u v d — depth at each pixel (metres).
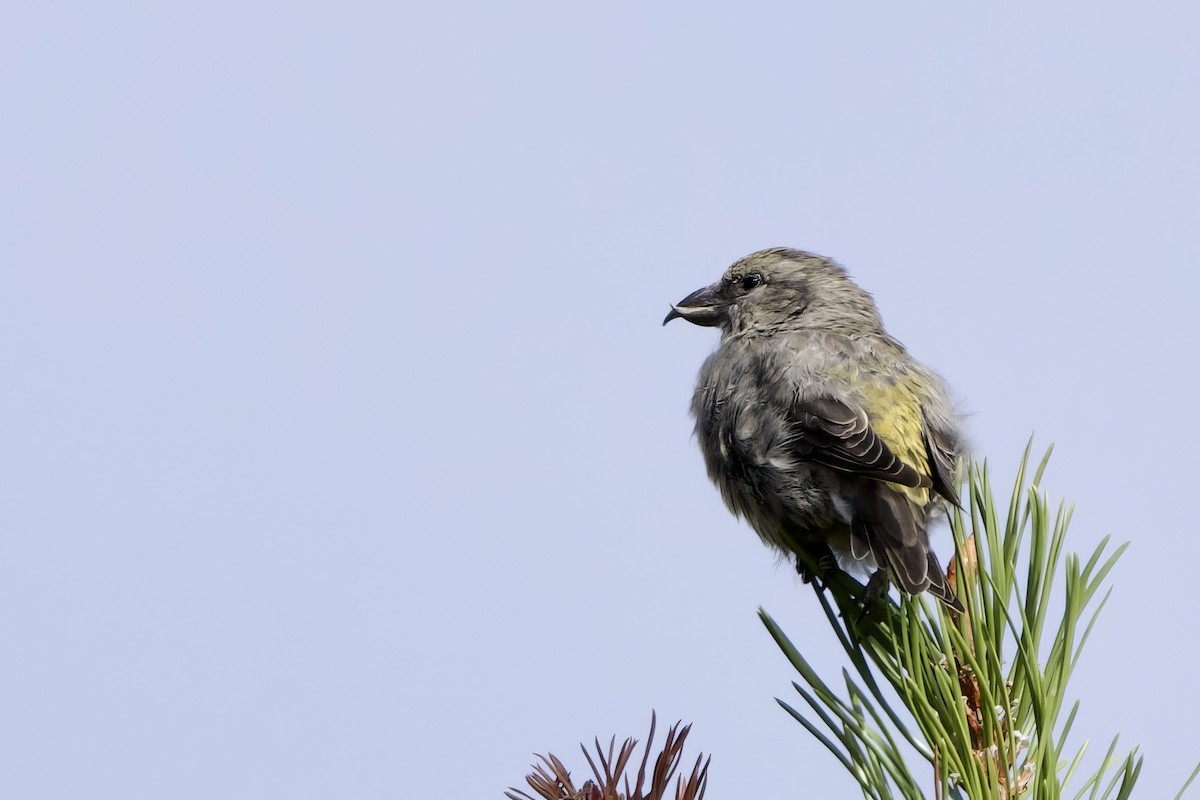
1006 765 5.36
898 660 5.79
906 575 6.62
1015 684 5.73
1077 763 5.34
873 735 5.21
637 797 4.37
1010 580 5.93
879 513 9.27
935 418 9.96
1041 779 5.12
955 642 5.78
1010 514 6.02
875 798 5.12
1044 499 5.74
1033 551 5.70
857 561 9.20
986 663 5.73
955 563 6.42
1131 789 4.93
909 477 9.12
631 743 4.42
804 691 5.32
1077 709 5.29
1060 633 5.50
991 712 5.50
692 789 4.33
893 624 6.70
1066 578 5.57
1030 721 5.72
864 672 5.59
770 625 5.39
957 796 5.25
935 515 9.74
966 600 6.00
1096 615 5.49
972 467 6.20
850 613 7.11
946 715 5.51
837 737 5.25
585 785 4.37
